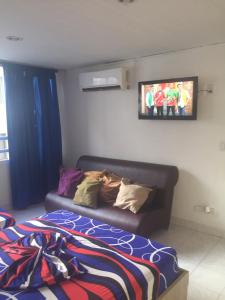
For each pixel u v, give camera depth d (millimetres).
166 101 3342
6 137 4105
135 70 3705
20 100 4020
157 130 3594
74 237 2109
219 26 2410
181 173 3432
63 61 3850
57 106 4527
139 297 1601
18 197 4086
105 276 1627
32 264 1656
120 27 2412
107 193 3352
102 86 3920
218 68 3000
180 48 3170
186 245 2967
